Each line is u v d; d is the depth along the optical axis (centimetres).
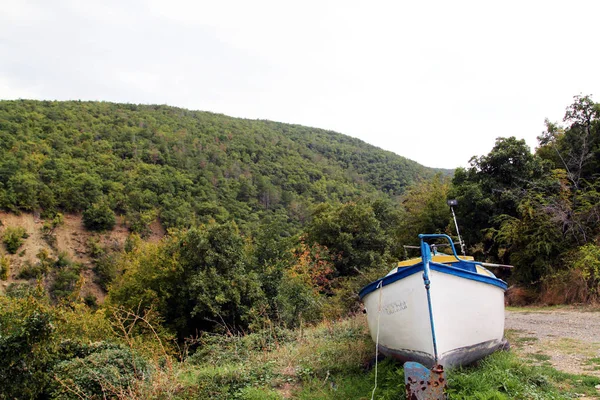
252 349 923
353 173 9450
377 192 8262
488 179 1986
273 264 2073
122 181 6562
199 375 701
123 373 733
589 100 1956
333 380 645
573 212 1623
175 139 8762
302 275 2169
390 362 643
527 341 828
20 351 748
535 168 1947
